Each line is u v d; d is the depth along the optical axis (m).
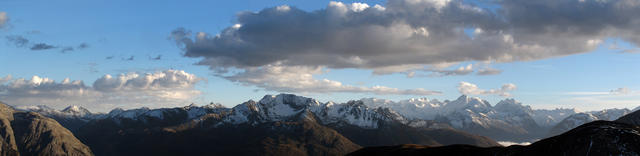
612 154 139.00
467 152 190.88
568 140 153.62
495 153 177.25
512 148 173.62
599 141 145.00
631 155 136.62
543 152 157.50
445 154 197.88
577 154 146.00
